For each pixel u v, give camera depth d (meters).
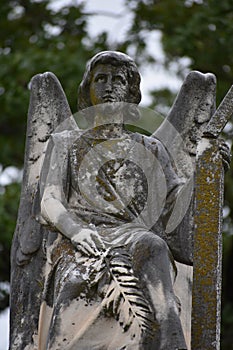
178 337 8.21
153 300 8.30
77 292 8.46
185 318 8.93
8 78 14.47
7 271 13.95
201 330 8.56
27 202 9.39
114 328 8.38
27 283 9.21
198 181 8.77
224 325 13.42
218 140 8.81
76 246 8.62
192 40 14.54
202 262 8.66
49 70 14.34
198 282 8.62
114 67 9.05
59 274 8.61
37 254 9.25
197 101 9.52
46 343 8.55
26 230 9.30
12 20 15.18
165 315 8.26
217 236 8.69
